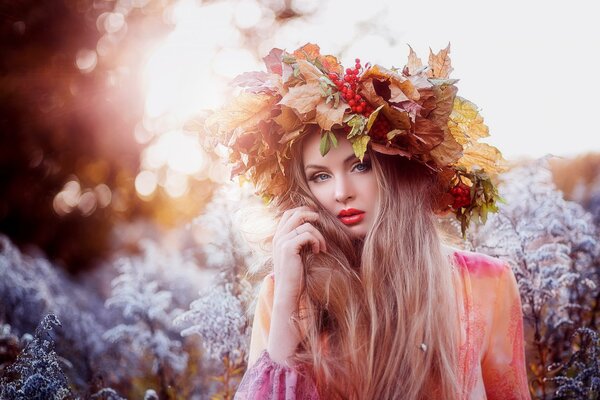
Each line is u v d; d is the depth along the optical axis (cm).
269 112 180
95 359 335
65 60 771
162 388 306
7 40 757
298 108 170
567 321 244
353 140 170
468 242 256
